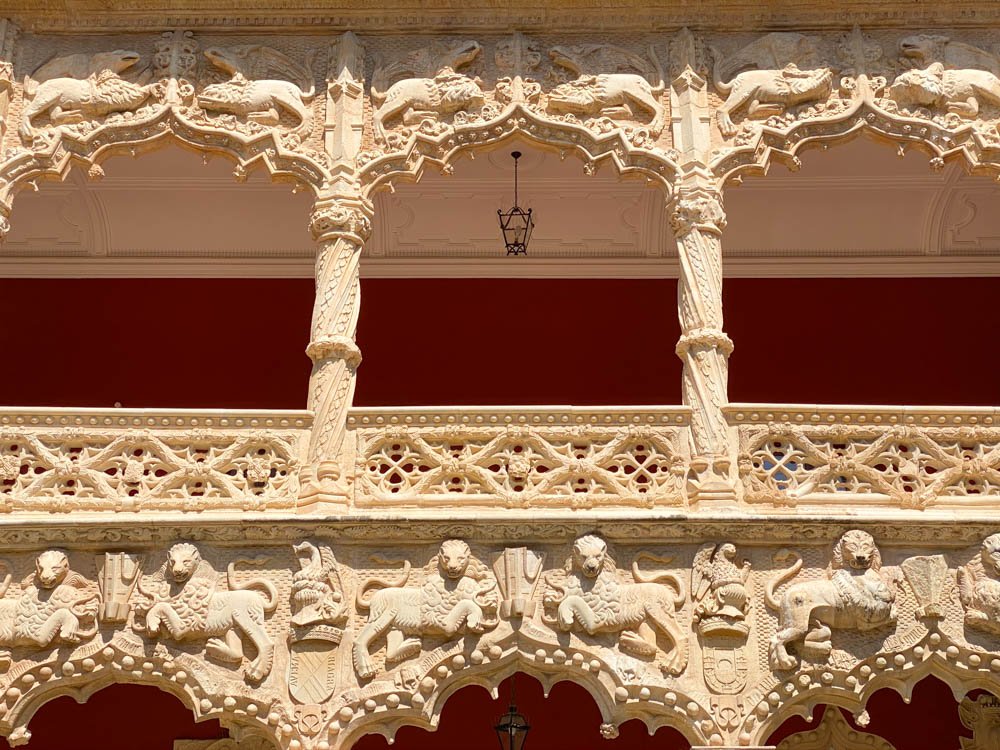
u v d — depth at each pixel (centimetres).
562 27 1309
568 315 1627
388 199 1598
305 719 1039
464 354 1608
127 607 1069
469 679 1057
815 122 1259
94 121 1267
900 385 1591
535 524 1088
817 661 1052
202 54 1297
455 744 1387
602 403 1583
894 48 1296
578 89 1275
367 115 1277
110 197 1582
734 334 1619
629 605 1062
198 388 1588
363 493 1115
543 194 1590
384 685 1048
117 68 1282
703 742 1030
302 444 1134
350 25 1311
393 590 1074
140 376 1592
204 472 1116
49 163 1245
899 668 1054
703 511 1088
